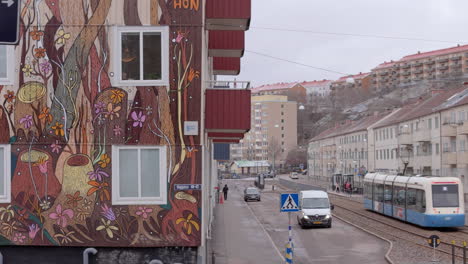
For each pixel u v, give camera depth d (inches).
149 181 533.0
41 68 534.9
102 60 535.5
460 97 2274.9
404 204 1363.2
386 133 3105.3
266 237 1076.5
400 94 5748.0
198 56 538.6
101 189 530.3
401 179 1419.8
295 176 5073.8
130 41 538.0
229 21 639.8
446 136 2208.4
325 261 831.1
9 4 374.6
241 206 1961.1
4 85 533.3
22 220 529.7
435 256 848.3
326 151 4441.4
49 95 534.0
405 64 6614.2
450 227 1299.2
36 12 535.8
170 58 537.3
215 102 587.8
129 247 530.9
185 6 539.2
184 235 528.7
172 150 533.6
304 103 6599.4
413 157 2679.6
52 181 530.9
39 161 531.2
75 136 532.7
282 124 6250.0
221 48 826.2
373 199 1688.0
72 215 529.3
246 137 6466.5
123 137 533.0
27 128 532.7
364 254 896.3
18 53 534.6
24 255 532.1
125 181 533.0
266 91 7632.9
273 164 5526.6
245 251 901.8
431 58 6392.7
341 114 5949.8
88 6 536.7
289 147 6230.3
